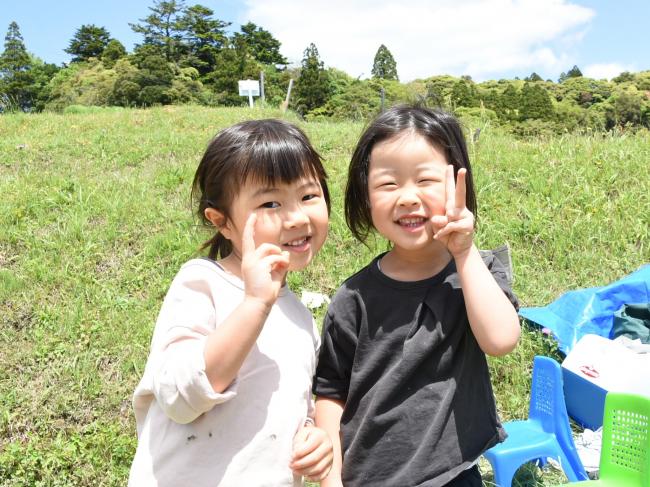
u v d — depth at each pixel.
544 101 37.03
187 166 6.63
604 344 2.84
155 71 41.75
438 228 1.59
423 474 1.60
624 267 4.15
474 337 1.71
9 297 4.11
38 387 3.39
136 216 5.28
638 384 2.62
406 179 1.66
